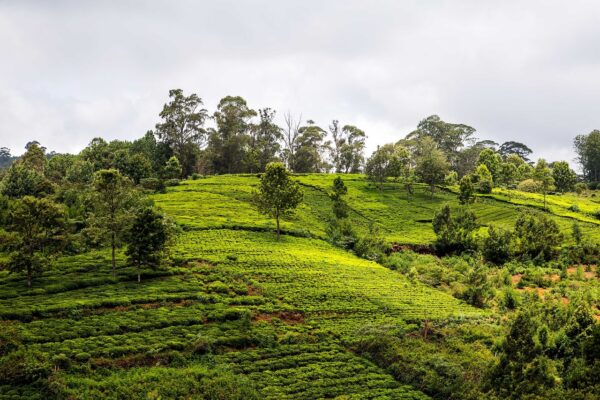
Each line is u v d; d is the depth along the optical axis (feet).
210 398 115.44
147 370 123.85
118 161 409.90
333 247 274.57
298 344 149.79
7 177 288.51
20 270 162.71
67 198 270.46
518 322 123.54
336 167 583.17
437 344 154.81
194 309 160.45
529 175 521.24
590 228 341.21
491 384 118.42
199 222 268.21
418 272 246.88
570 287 229.66
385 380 134.31
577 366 118.32
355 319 171.83
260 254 227.40
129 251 183.11
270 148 552.00
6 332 125.39
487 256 283.79
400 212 369.91
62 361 118.62
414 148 567.18
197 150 488.02
